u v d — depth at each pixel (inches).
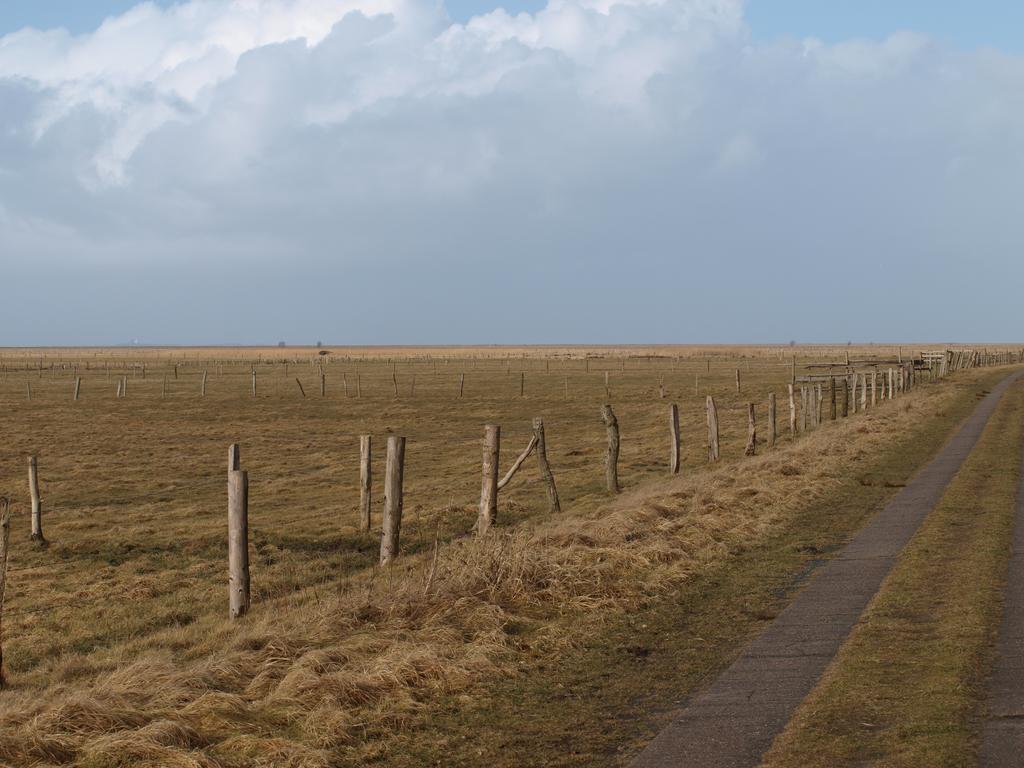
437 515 788.0
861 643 336.2
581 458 1213.7
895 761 233.8
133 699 292.7
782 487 726.5
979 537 519.5
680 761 241.4
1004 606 380.2
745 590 435.2
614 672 322.0
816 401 1483.8
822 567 475.5
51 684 363.6
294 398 2368.4
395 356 7081.7
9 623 503.2
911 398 1769.2
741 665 321.4
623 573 458.3
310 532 749.9
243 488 466.0
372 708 290.0
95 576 622.8
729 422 1651.1
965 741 244.2
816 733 254.8
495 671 322.0
